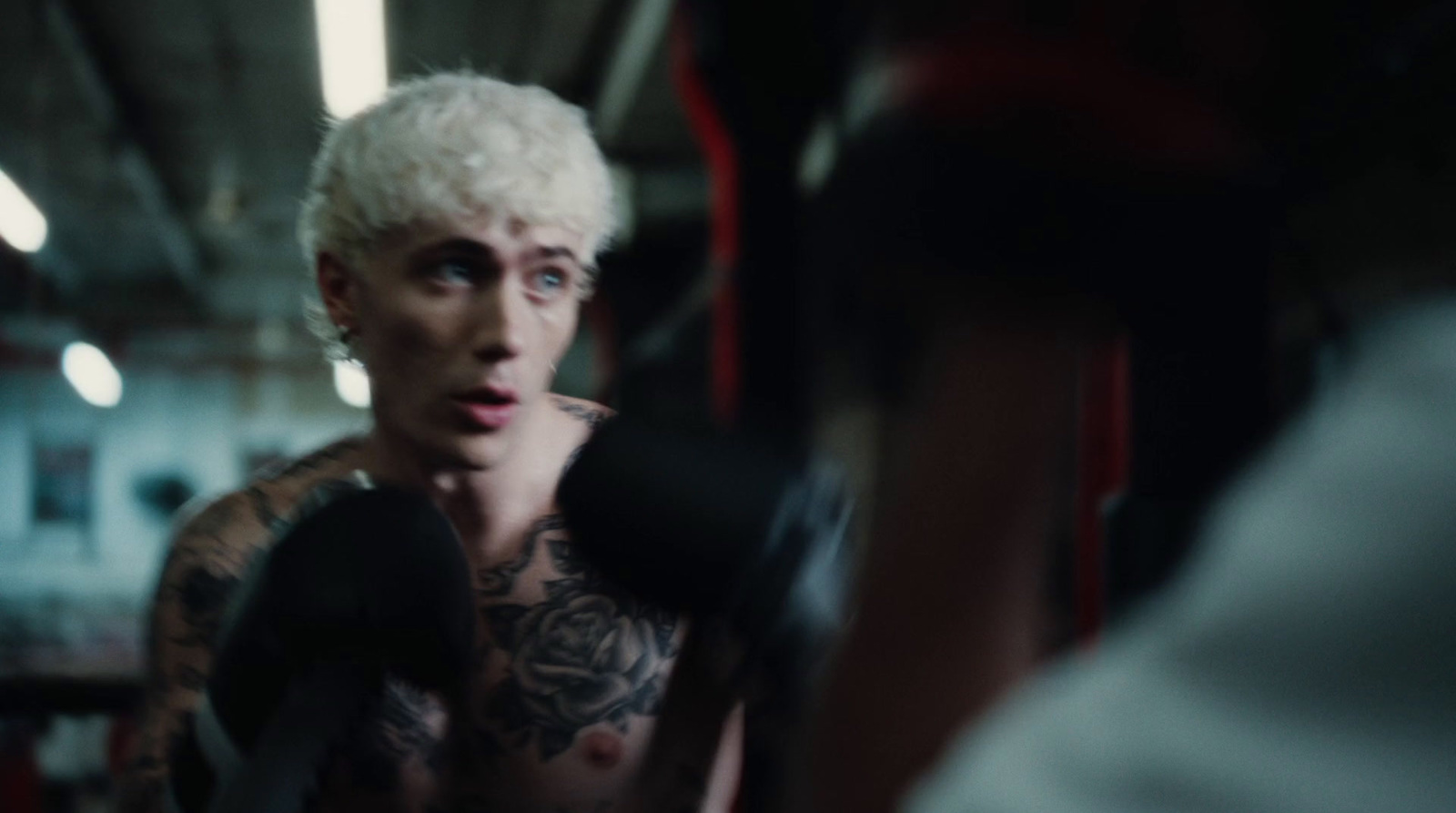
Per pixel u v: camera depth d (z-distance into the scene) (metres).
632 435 0.95
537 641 1.23
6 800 4.05
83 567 15.44
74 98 9.02
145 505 15.74
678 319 6.39
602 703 1.24
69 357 13.34
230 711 0.99
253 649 0.98
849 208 0.24
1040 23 0.22
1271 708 0.22
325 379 16.47
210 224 12.62
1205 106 0.22
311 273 1.29
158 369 16.00
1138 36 0.22
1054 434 0.25
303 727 0.95
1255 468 0.25
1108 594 0.94
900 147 0.23
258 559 1.05
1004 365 0.25
